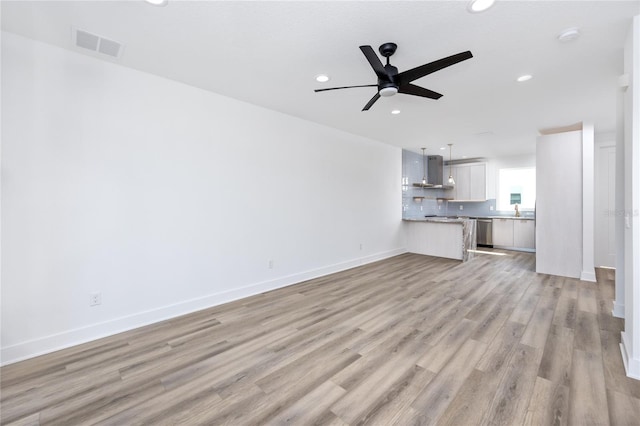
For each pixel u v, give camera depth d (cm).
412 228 696
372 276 476
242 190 370
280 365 217
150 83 293
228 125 355
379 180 611
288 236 428
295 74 294
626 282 221
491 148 670
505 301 351
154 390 189
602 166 530
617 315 300
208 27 216
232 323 293
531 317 302
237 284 366
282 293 389
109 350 241
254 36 228
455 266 546
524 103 369
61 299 246
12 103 225
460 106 382
